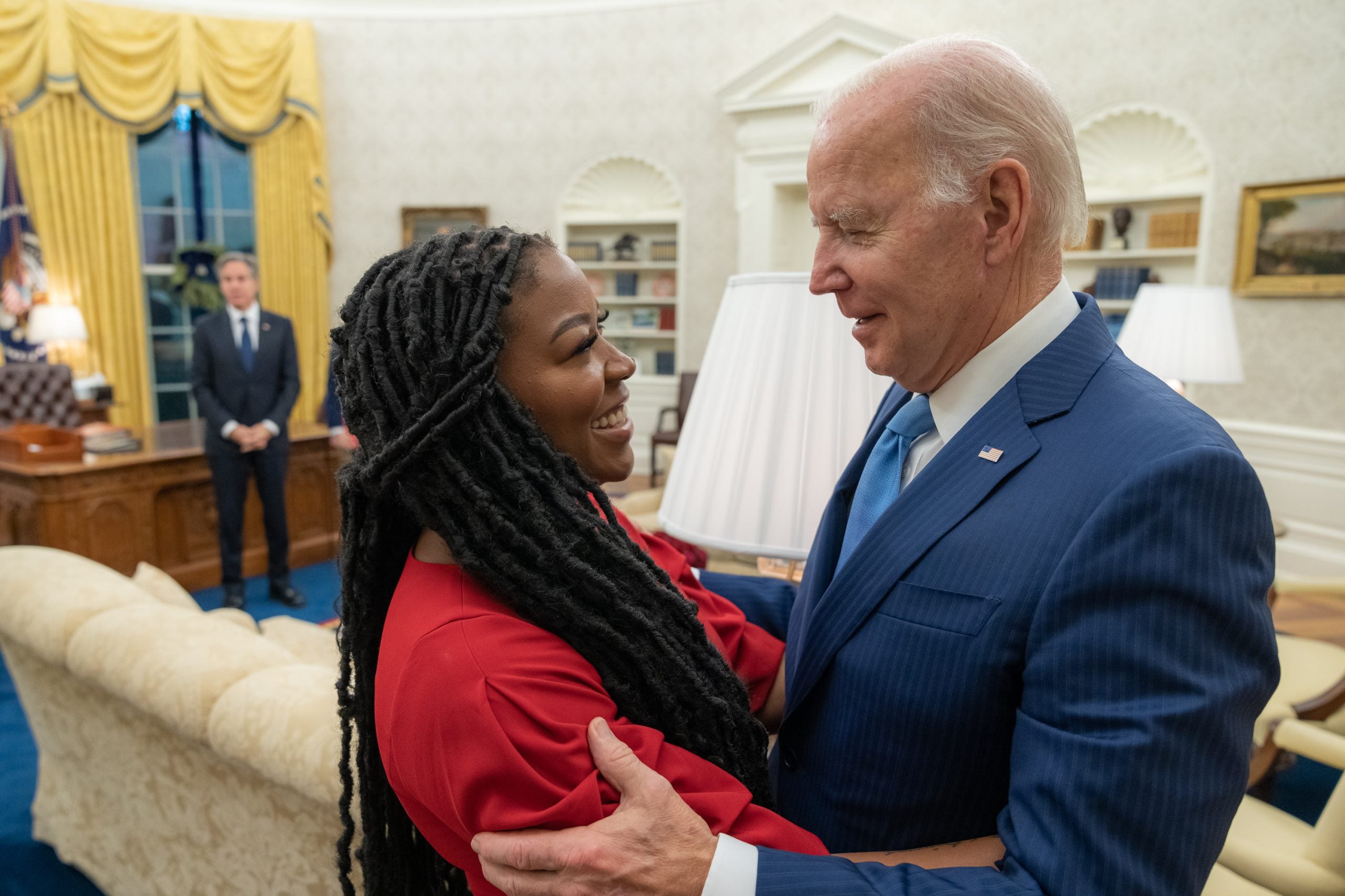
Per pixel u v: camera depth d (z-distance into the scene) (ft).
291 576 16.40
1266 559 2.51
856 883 2.48
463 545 2.57
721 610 3.90
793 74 21.86
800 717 3.31
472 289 2.65
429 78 25.36
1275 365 16.62
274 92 24.35
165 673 5.19
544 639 2.59
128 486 14.21
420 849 3.34
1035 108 2.82
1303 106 16.06
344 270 26.09
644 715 2.76
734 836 2.60
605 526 2.84
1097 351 2.99
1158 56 17.76
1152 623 2.41
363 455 2.80
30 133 22.13
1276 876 5.31
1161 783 2.30
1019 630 2.69
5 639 7.11
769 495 4.27
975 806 2.89
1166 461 2.47
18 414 19.03
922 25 20.68
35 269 22.39
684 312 25.00
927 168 2.76
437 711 2.42
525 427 2.67
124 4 22.98
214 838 5.61
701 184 24.27
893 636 2.95
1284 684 8.47
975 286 2.91
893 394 4.07
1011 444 2.89
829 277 3.01
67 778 7.36
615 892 2.33
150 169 24.09
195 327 14.02
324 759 4.30
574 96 24.90
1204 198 17.44
